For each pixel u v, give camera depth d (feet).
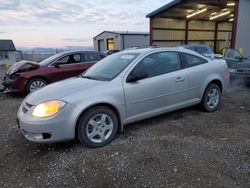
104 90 11.90
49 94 11.46
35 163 10.51
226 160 10.12
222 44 88.63
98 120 11.82
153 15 66.80
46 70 24.70
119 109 12.28
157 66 13.93
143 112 13.29
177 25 74.18
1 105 21.18
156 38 69.87
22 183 9.12
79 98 11.22
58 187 8.80
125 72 12.87
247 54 47.60
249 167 9.55
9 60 122.11
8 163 10.60
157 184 8.66
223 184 8.52
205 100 16.19
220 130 13.37
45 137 10.77
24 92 24.22
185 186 8.47
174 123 14.60
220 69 16.84
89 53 27.27
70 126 11.00
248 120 14.93
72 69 25.82
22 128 11.15
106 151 11.28
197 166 9.71
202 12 70.03
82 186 8.77
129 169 9.68
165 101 14.08
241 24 45.27
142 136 12.83
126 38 101.65
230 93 22.75
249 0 45.01
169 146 11.55
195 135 12.76
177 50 15.14
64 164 10.30
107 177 9.21
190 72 15.10
